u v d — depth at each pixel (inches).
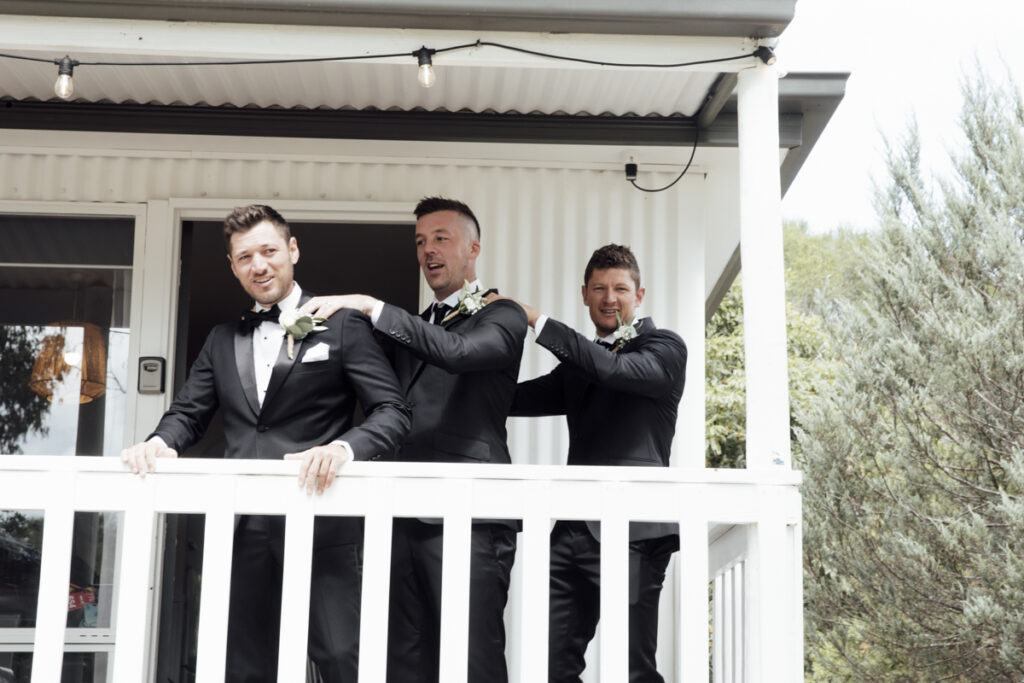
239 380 129.0
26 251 190.7
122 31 133.3
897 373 430.6
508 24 133.6
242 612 126.2
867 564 420.8
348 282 307.0
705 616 118.0
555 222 193.9
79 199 190.9
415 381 137.9
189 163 193.0
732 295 635.5
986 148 443.8
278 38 134.3
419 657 134.3
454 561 115.6
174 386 191.9
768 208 134.3
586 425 149.9
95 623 177.3
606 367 139.1
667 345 146.7
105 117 177.5
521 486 117.6
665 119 179.9
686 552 118.7
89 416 186.2
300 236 278.2
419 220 146.3
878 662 425.4
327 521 126.6
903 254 436.1
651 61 136.3
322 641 124.1
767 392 130.5
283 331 130.0
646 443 146.3
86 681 176.1
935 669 405.4
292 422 127.1
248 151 191.5
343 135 179.9
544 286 192.2
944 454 424.5
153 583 175.8
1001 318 409.1
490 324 133.6
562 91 170.9
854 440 432.8
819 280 928.9
